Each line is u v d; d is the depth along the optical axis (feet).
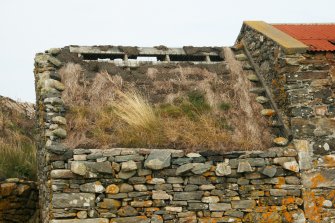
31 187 31.09
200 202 23.50
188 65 32.14
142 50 32.71
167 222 22.98
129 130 25.39
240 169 23.93
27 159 36.50
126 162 22.94
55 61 29.12
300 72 26.94
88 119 26.17
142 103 27.32
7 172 33.53
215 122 26.99
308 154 25.29
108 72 30.19
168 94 29.37
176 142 24.80
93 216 22.20
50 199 22.93
